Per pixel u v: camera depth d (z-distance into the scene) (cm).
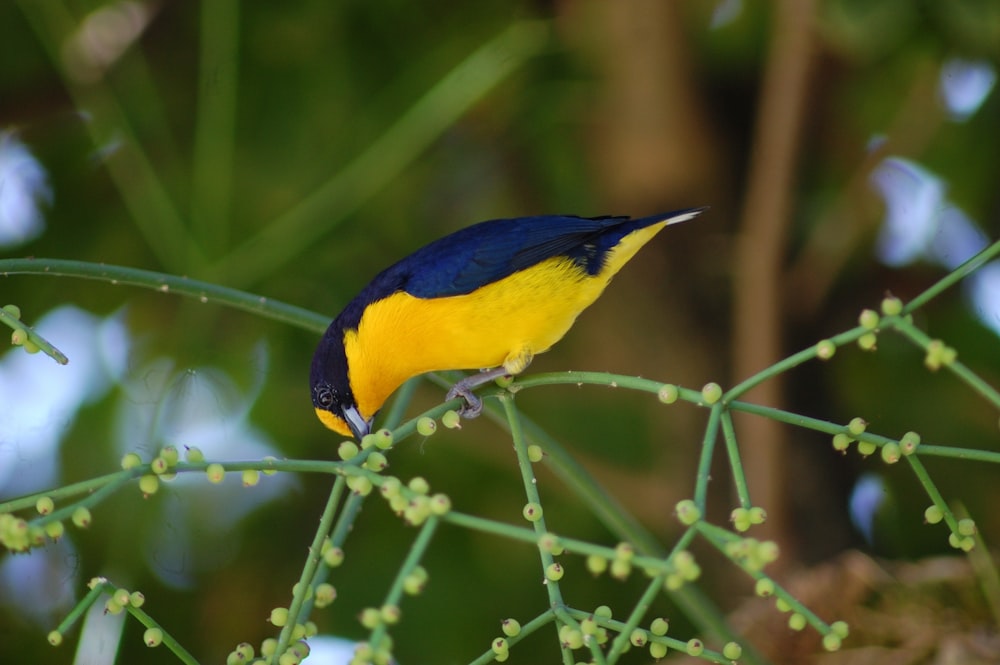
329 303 1230
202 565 1202
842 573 939
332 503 535
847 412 1248
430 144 1278
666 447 1265
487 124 1286
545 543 477
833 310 1260
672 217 860
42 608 1143
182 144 1245
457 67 1199
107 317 1216
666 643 527
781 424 1180
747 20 1263
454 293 813
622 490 1267
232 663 544
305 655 541
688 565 466
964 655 866
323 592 539
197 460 529
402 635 1197
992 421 1217
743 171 1287
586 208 1297
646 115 1250
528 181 1298
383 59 1234
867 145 1227
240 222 1204
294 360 1214
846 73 1180
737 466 540
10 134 1238
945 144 1187
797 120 1129
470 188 1297
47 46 1216
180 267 1155
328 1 1227
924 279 1238
